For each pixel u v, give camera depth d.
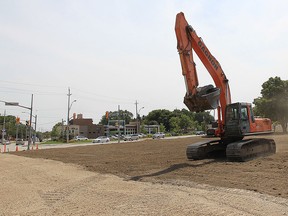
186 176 10.86
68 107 67.62
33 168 15.77
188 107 13.19
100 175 12.43
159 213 6.30
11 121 135.88
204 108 13.09
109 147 33.53
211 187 8.75
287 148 20.45
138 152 24.08
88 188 9.59
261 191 7.91
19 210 7.16
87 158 20.83
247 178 9.80
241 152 13.44
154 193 8.34
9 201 8.10
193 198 7.48
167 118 143.25
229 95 15.42
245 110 15.10
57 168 15.48
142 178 11.02
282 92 52.81
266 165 12.31
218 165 12.95
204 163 13.84
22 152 32.06
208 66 14.62
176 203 7.04
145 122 146.62
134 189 9.12
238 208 6.43
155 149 26.48
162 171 12.45
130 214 6.36
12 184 10.82
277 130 66.56
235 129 14.51
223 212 6.16
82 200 7.90
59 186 10.16
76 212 6.76
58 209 7.10
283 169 11.18
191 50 13.66
